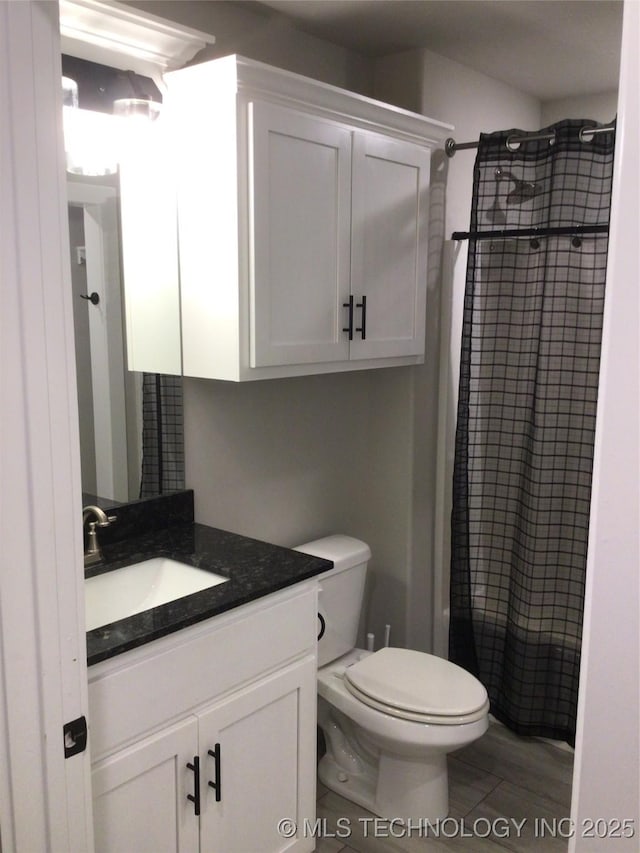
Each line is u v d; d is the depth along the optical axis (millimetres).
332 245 2166
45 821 1226
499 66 2846
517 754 2689
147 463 2170
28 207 1060
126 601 1919
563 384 2559
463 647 2924
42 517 1132
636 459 439
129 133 1969
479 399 2750
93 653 1429
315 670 2025
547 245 2516
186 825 1699
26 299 1073
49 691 1189
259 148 1895
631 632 454
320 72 2561
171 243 2064
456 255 2811
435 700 2184
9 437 1077
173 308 2092
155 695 1582
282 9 2275
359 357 2326
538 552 2656
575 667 2682
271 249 1974
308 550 2566
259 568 1916
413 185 2465
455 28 2434
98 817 1504
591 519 469
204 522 2361
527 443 2668
